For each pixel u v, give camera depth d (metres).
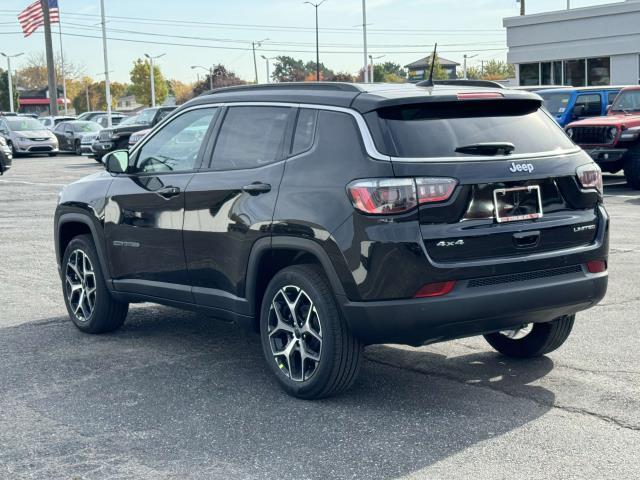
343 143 4.87
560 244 5.00
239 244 5.34
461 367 5.76
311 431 4.63
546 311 4.95
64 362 6.05
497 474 4.03
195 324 7.12
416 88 5.10
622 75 34.94
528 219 4.89
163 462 4.25
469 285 4.69
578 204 5.11
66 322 7.27
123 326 7.10
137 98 112.00
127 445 4.48
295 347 5.15
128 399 5.22
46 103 113.94
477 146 4.79
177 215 5.83
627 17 34.34
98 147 29.52
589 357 5.93
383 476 4.03
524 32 38.06
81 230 7.06
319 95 5.16
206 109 5.93
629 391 5.20
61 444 4.50
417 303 4.60
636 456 4.22
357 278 4.68
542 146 5.07
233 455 4.32
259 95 5.57
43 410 5.04
